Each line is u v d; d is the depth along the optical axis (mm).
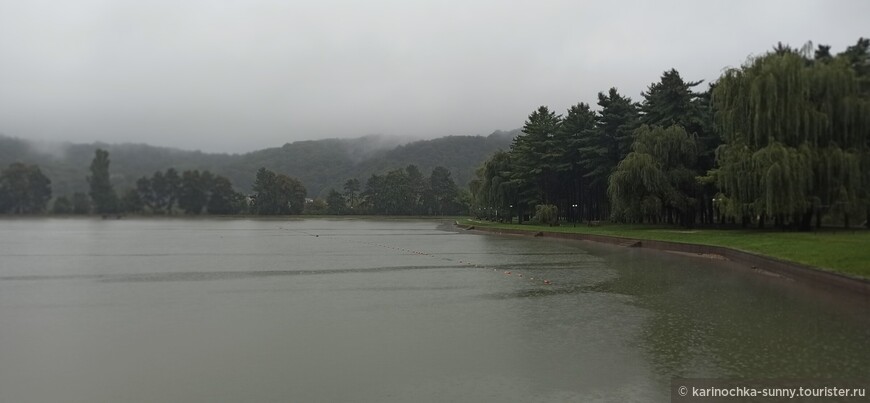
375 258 33531
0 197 154250
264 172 181875
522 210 86188
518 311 15352
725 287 19844
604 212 83875
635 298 17562
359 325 13500
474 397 8328
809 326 13062
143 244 47719
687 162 52156
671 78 58344
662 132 51438
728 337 12016
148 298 17859
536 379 9172
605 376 9312
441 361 10266
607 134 69500
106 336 12445
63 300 17531
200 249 41562
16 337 12383
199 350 11180
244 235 66750
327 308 15906
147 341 11961
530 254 36219
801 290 18891
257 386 8906
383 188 192125
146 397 8461
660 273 24453
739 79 37781
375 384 8961
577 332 12648
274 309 15766
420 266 28469
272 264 29672
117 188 167125
